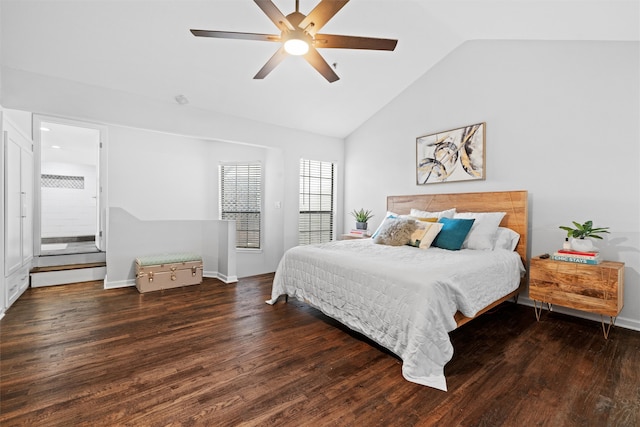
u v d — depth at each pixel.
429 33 3.38
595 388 1.72
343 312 2.44
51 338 2.36
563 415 1.49
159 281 3.76
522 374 1.87
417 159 4.13
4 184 2.84
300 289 2.94
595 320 2.74
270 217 4.79
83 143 5.63
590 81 2.77
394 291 2.05
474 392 1.69
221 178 5.10
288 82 3.66
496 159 3.38
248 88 3.63
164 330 2.54
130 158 4.49
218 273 4.49
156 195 4.70
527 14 2.64
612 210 2.68
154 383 1.76
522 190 3.16
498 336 2.43
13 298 3.19
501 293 2.58
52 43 2.65
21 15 2.40
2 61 2.70
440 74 3.88
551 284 2.61
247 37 2.10
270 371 1.90
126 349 2.19
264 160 4.86
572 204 2.89
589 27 2.54
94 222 6.92
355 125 4.99
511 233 3.11
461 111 3.68
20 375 1.83
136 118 3.37
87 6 2.44
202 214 5.11
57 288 3.78
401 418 1.48
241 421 1.45
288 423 1.44
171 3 2.52
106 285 3.82
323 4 1.76
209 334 2.46
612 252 2.68
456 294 2.01
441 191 3.90
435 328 1.85
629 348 2.20
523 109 3.18
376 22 3.12
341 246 3.19
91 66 2.93
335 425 1.43
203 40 2.89
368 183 4.91
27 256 3.60
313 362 2.02
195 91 3.51
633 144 2.57
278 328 2.60
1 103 2.73
